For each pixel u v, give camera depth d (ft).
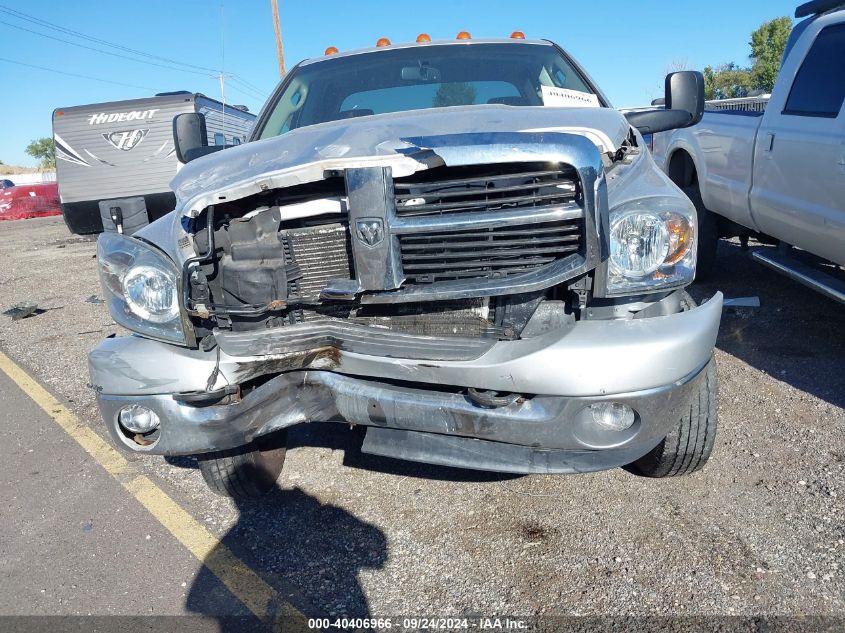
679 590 8.29
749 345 15.64
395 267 7.74
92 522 10.84
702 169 19.08
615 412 7.90
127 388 8.66
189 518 10.78
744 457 11.06
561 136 7.43
